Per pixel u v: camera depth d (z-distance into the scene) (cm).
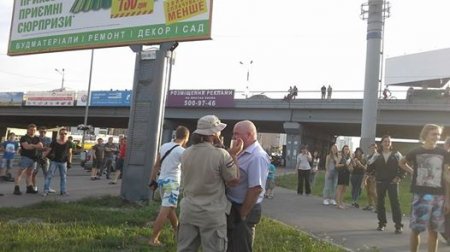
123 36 1280
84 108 6144
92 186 1730
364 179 1443
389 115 4181
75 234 769
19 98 6862
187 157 488
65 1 1420
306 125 4969
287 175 3003
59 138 1377
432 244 683
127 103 5691
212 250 466
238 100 4950
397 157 1027
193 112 5244
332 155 1509
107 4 1323
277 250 734
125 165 1212
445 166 680
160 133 1213
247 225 490
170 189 745
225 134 5612
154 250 690
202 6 1167
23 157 1351
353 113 4428
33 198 1261
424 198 677
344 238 924
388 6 2995
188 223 476
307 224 1085
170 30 1205
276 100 4769
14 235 734
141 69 1245
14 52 1538
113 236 757
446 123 3962
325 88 4531
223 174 474
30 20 1509
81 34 1368
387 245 874
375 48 2970
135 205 1149
